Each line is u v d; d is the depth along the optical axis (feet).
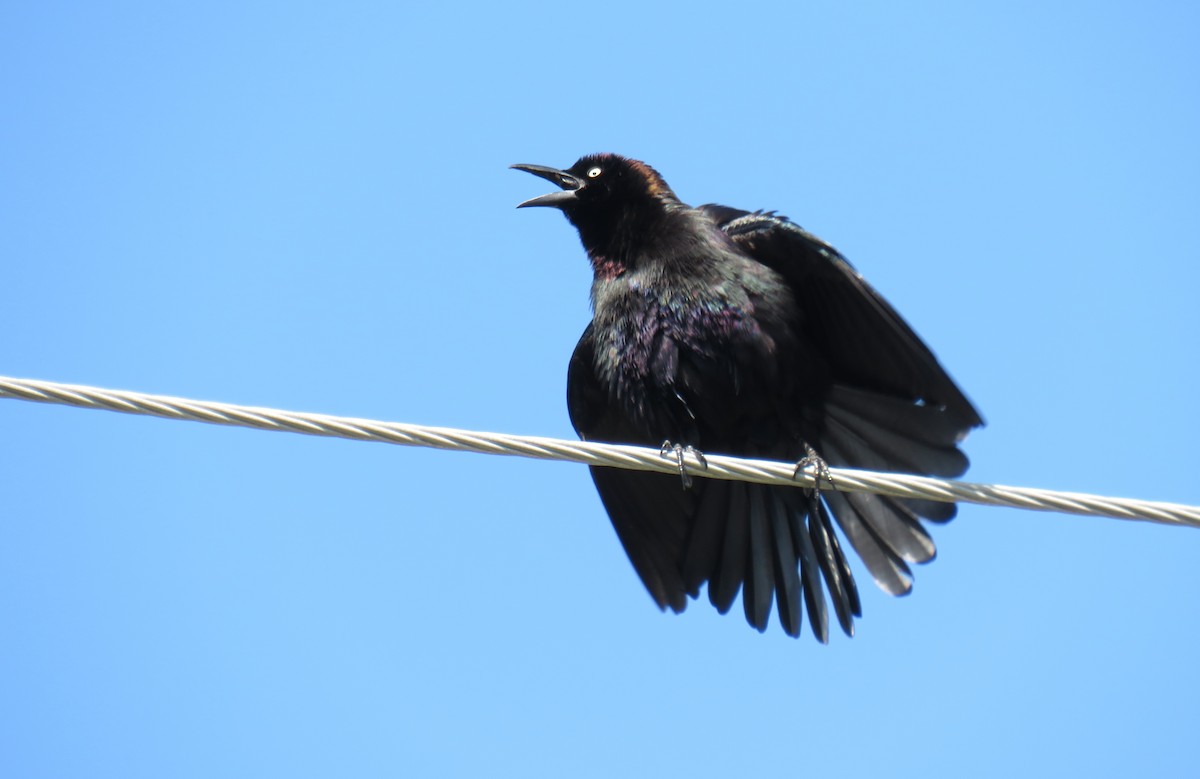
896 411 38.40
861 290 36.99
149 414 27.68
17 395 27.12
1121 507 28.91
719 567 40.63
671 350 39.14
